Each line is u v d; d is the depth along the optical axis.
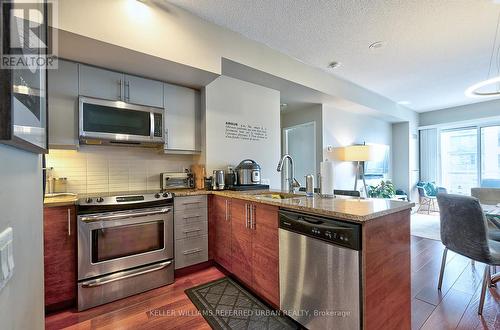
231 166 2.94
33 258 0.77
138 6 1.92
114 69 2.24
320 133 4.25
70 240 1.82
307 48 2.82
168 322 1.66
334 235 1.30
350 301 1.23
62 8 1.60
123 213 2.01
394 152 5.90
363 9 2.10
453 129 5.60
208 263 2.55
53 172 2.23
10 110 0.45
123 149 2.61
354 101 4.05
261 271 1.87
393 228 1.41
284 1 2.00
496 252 1.78
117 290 1.95
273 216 1.74
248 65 2.59
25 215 0.68
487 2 2.00
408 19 2.24
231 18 2.25
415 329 1.57
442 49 2.81
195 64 2.20
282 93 3.54
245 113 3.09
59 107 2.00
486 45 2.71
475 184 5.26
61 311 1.79
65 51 1.89
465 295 1.97
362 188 4.93
